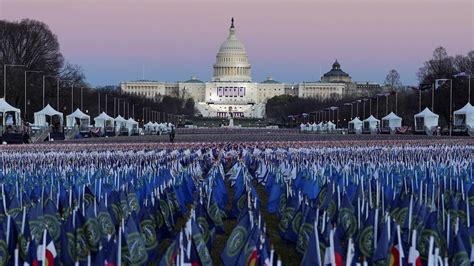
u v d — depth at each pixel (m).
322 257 23.92
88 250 26.88
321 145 84.88
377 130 187.88
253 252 23.25
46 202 33.66
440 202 36.97
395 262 24.03
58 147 82.00
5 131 118.00
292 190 39.84
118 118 194.00
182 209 41.06
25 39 193.88
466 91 189.50
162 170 51.38
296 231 31.44
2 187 39.50
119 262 22.89
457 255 23.83
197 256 22.36
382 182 42.81
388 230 24.88
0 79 169.25
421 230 26.61
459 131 149.25
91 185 41.03
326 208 33.84
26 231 27.38
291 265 29.89
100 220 29.30
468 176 48.25
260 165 61.59
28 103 167.00
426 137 134.25
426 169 52.06
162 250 32.56
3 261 24.64
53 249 24.12
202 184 45.12
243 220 26.02
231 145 86.75
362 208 31.38
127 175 46.94
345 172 47.97
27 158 65.44
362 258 26.36
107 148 80.25
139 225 27.23
